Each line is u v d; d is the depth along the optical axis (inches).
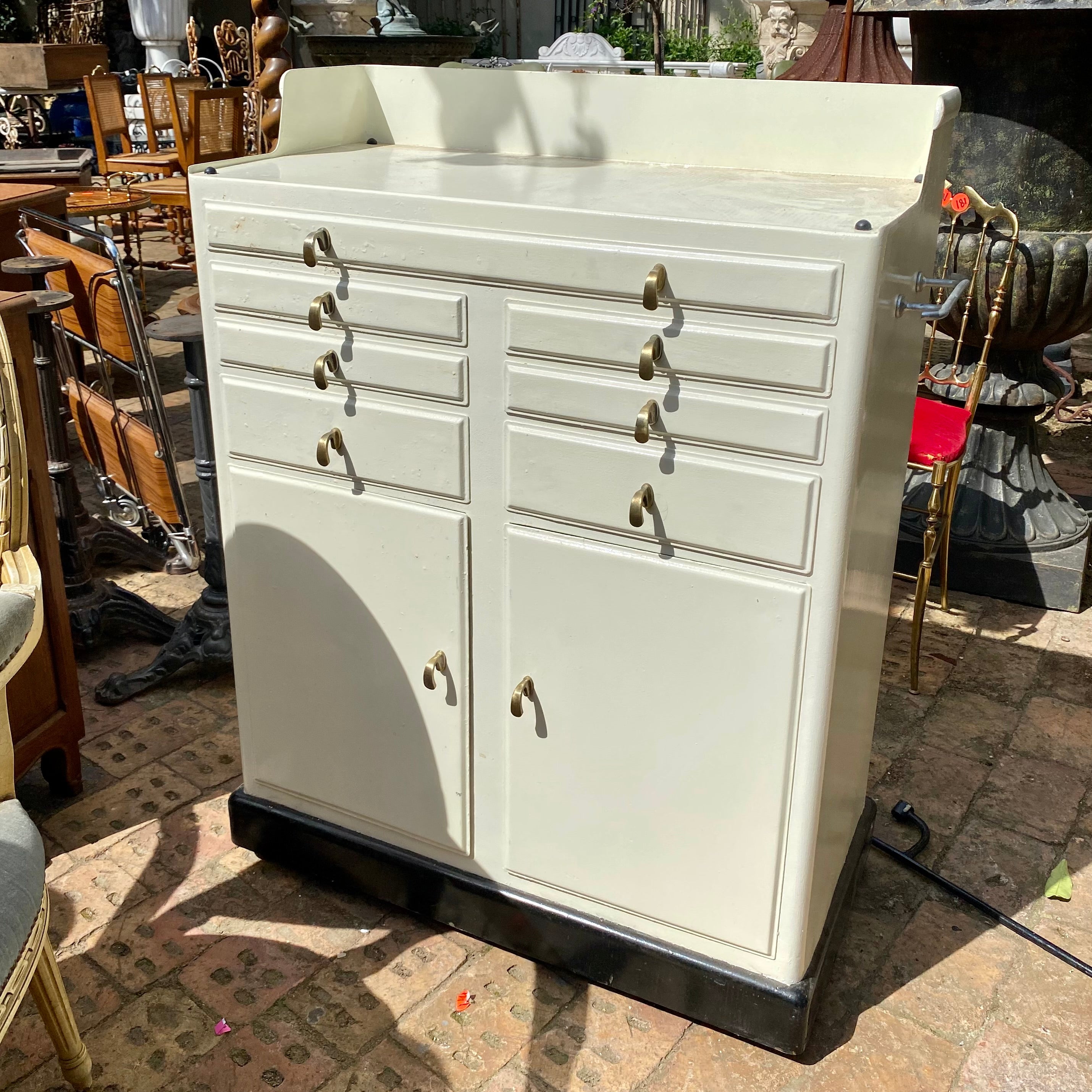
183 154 246.2
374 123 84.4
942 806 90.6
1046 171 112.3
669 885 65.8
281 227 63.3
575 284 56.1
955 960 74.5
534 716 66.4
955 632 118.6
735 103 71.2
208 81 302.2
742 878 63.2
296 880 81.0
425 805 72.7
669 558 59.2
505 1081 64.6
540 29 486.6
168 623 114.2
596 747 65.1
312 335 65.1
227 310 67.3
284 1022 68.5
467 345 60.4
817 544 55.0
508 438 61.1
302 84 77.4
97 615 110.0
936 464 100.3
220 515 81.4
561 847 68.7
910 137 67.4
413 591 67.6
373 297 61.9
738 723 60.2
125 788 90.9
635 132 75.0
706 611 59.0
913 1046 67.4
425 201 58.9
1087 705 105.0
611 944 68.5
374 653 70.6
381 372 63.4
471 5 485.1
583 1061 66.1
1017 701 105.7
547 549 62.3
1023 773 94.9
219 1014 69.0
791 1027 63.8
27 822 55.6
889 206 57.5
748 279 52.1
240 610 75.2
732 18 458.3
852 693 65.1
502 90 78.5
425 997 70.6
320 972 72.5
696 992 66.5
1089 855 85.1
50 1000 59.7
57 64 311.0
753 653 58.5
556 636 63.9
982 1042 67.8
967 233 116.9
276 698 76.1
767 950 64.1
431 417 62.9
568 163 75.2
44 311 94.0
